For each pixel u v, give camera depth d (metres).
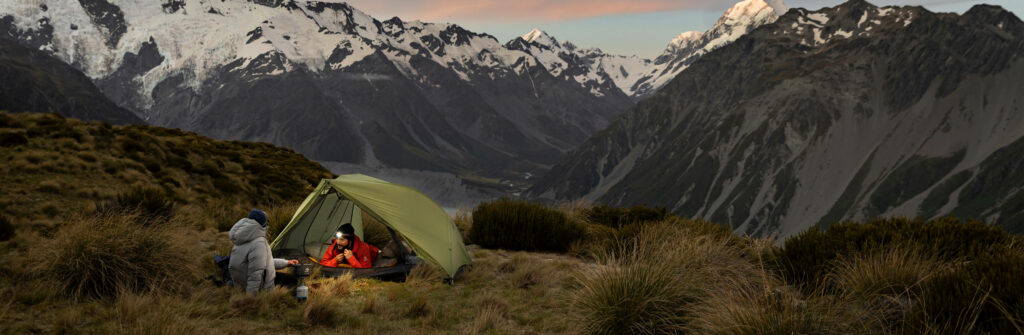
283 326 6.47
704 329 5.55
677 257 7.58
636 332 6.02
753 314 5.25
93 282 6.77
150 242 7.48
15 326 5.66
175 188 19.70
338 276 8.95
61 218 12.49
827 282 7.21
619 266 6.77
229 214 16.28
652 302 6.07
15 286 6.79
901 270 6.63
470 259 10.34
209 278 8.07
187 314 6.25
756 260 9.27
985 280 5.13
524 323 6.95
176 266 7.57
